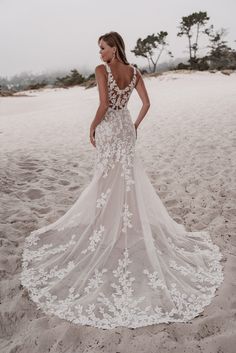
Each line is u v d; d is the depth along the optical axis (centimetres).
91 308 251
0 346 224
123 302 257
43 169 602
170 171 568
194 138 777
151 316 243
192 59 6016
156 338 224
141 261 294
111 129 301
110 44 281
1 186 507
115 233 307
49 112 1603
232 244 345
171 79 3625
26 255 319
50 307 254
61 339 225
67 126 1096
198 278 285
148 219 318
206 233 358
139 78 312
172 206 438
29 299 264
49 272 292
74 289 269
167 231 330
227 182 505
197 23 6719
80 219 326
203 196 462
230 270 299
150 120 1074
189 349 217
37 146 798
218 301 259
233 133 793
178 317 244
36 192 485
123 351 216
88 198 321
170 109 1289
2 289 277
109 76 285
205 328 233
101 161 310
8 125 1191
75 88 5069
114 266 290
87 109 1609
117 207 308
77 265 292
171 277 281
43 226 380
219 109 1155
